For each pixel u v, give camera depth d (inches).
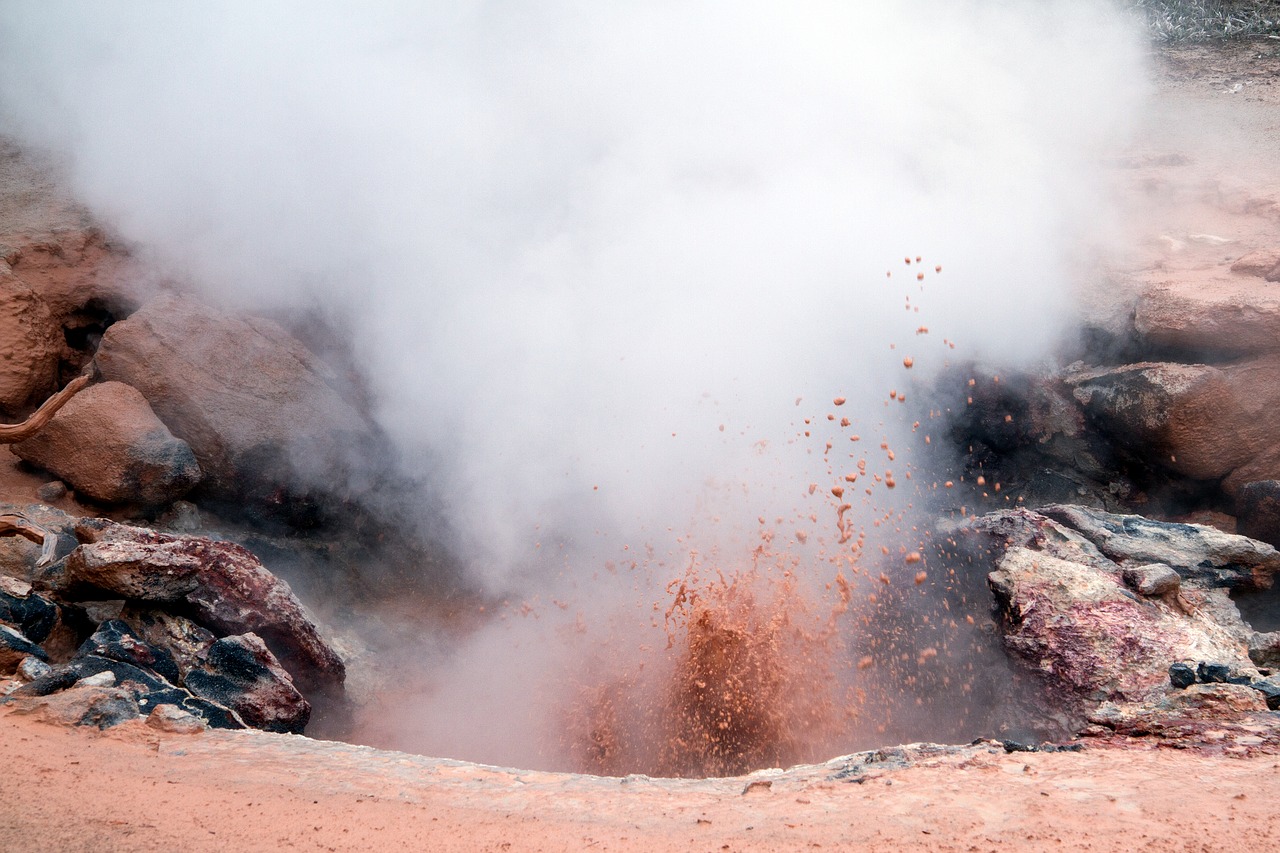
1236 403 255.3
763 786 127.1
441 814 115.9
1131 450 273.7
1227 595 219.6
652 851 101.3
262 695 195.5
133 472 260.5
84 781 114.3
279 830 105.7
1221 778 114.4
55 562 218.7
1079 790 112.7
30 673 174.6
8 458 274.7
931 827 103.9
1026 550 219.9
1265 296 257.1
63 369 305.1
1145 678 187.0
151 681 181.2
